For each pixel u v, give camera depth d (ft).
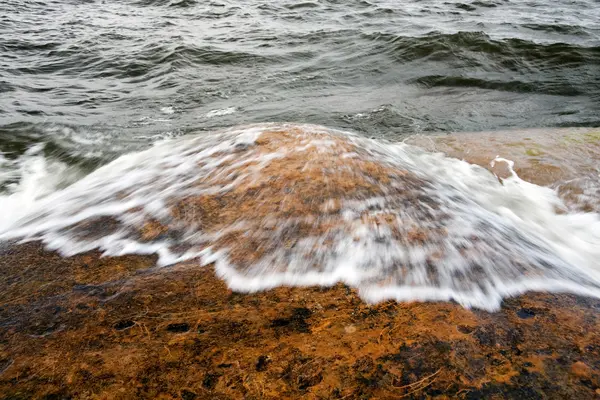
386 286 6.20
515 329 5.38
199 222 7.93
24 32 35.76
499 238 7.64
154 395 4.37
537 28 35.04
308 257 6.84
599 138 13.93
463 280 6.34
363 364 4.77
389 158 10.83
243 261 6.84
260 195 8.48
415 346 5.05
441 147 14.24
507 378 4.60
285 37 34.37
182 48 29.81
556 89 22.31
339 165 9.45
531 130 15.47
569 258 8.43
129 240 7.65
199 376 4.60
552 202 11.04
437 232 7.48
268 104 20.89
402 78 24.72
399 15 42.14
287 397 4.35
